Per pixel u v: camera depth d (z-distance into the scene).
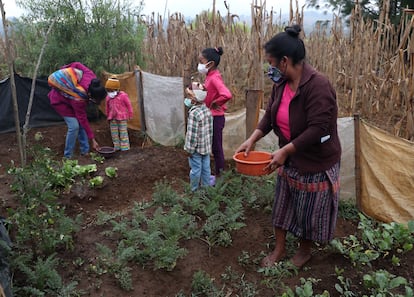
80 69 5.75
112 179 4.88
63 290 2.70
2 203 3.94
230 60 7.61
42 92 6.98
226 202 3.92
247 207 4.00
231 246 3.40
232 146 5.28
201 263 3.17
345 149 3.98
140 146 6.83
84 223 3.86
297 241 3.43
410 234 3.39
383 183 3.75
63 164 4.82
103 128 7.28
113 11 7.54
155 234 3.17
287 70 2.59
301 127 2.64
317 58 7.82
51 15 7.07
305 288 2.63
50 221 3.38
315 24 8.39
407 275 3.03
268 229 3.63
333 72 6.99
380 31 6.31
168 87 6.21
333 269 3.09
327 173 2.74
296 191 2.86
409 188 3.64
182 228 3.51
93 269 3.00
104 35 7.41
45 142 6.64
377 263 3.16
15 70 8.08
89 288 2.83
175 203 4.06
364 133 3.79
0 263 2.67
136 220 3.62
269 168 2.70
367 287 2.83
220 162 4.77
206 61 4.38
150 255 3.11
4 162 5.87
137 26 7.96
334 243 3.17
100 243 3.39
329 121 2.53
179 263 3.15
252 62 7.12
